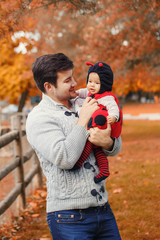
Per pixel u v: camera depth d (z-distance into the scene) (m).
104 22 7.95
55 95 1.82
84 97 2.06
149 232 3.43
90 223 1.69
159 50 9.43
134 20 7.08
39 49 7.47
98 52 7.92
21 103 13.45
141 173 5.85
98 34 8.20
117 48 8.20
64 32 10.34
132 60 9.70
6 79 12.02
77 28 10.41
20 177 4.28
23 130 5.29
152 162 6.89
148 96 42.03
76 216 1.68
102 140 1.71
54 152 1.61
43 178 6.22
